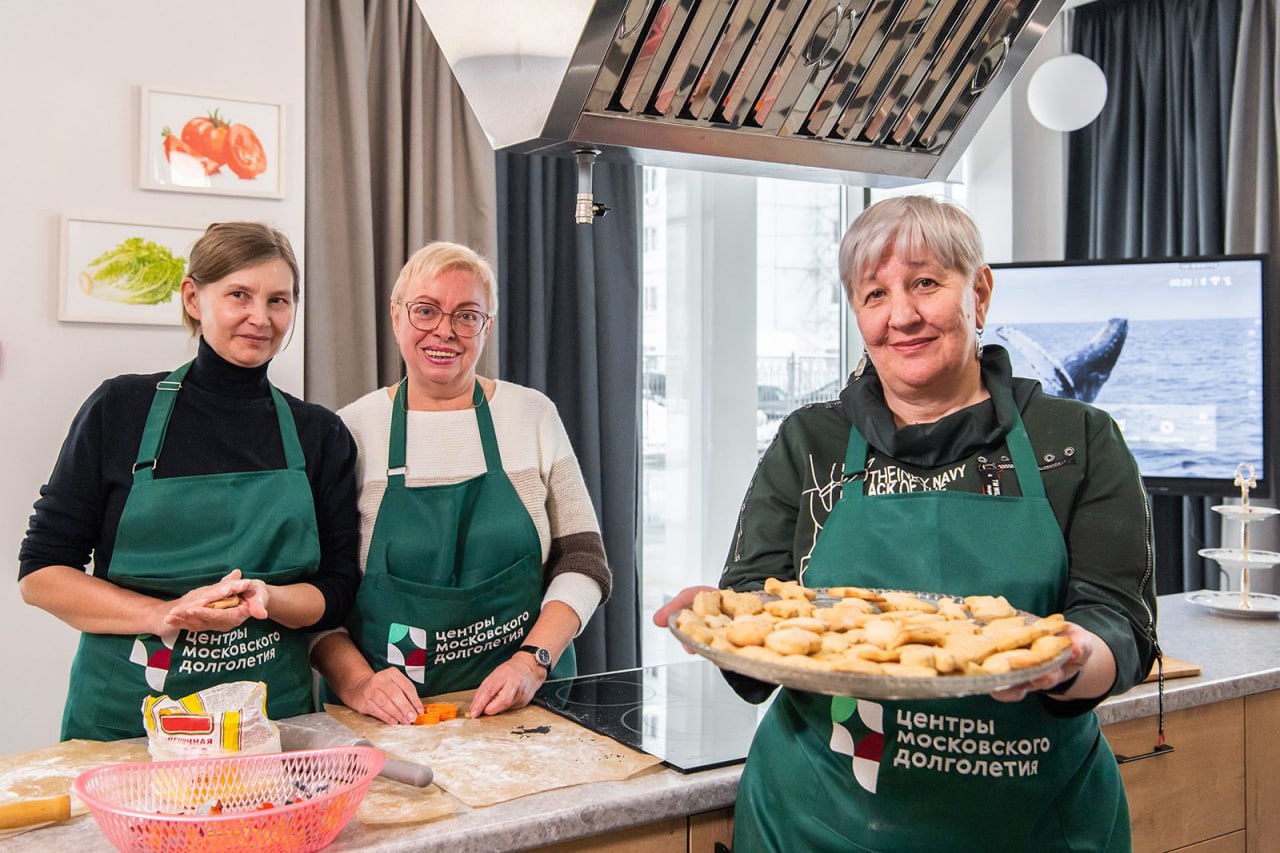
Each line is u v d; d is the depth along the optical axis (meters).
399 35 3.12
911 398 1.41
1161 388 3.59
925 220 1.30
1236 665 1.95
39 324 2.50
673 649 3.89
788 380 4.23
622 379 3.45
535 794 1.32
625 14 1.33
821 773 1.31
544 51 1.33
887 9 1.48
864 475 1.42
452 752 1.47
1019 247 4.29
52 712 2.54
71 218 2.51
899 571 1.33
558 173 3.40
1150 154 4.02
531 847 1.24
